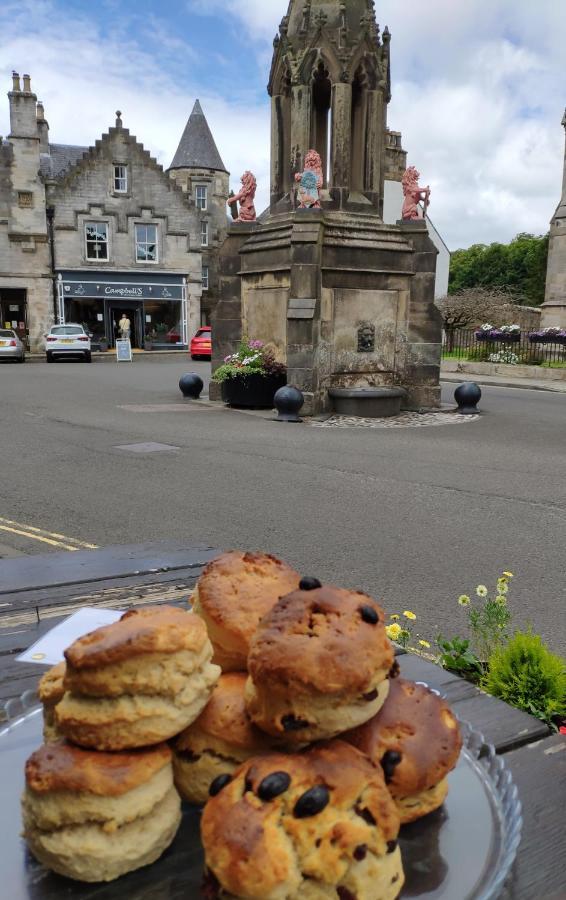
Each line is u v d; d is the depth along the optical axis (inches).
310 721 42.9
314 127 602.9
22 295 1476.4
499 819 48.6
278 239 580.4
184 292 1587.1
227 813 39.8
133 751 45.4
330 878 38.3
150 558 127.2
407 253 593.6
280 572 56.7
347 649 43.1
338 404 578.6
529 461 404.2
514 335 1115.3
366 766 42.6
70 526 262.1
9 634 93.0
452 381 986.1
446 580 210.2
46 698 49.1
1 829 47.8
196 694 46.6
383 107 598.2
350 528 265.3
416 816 47.4
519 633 128.0
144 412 584.1
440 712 50.4
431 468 380.8
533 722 73.2
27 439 451.8
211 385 662.5
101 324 1573.6
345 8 573.0
